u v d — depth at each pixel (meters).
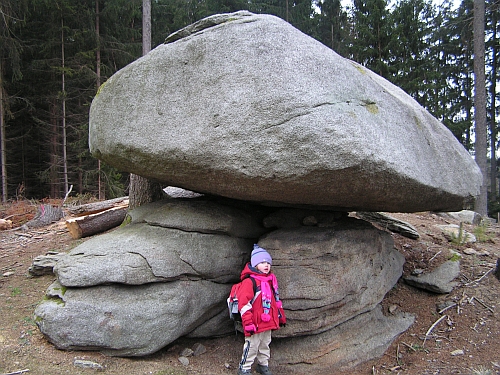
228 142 3.05
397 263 4.96
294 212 4.23
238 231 4.15
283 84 2.93
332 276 3.79
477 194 4.52
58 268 3.71
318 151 2.82
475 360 3.61
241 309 3.30
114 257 3.62
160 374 3.22
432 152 3.83
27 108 17.59
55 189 17.69
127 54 16.55
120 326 3.36
